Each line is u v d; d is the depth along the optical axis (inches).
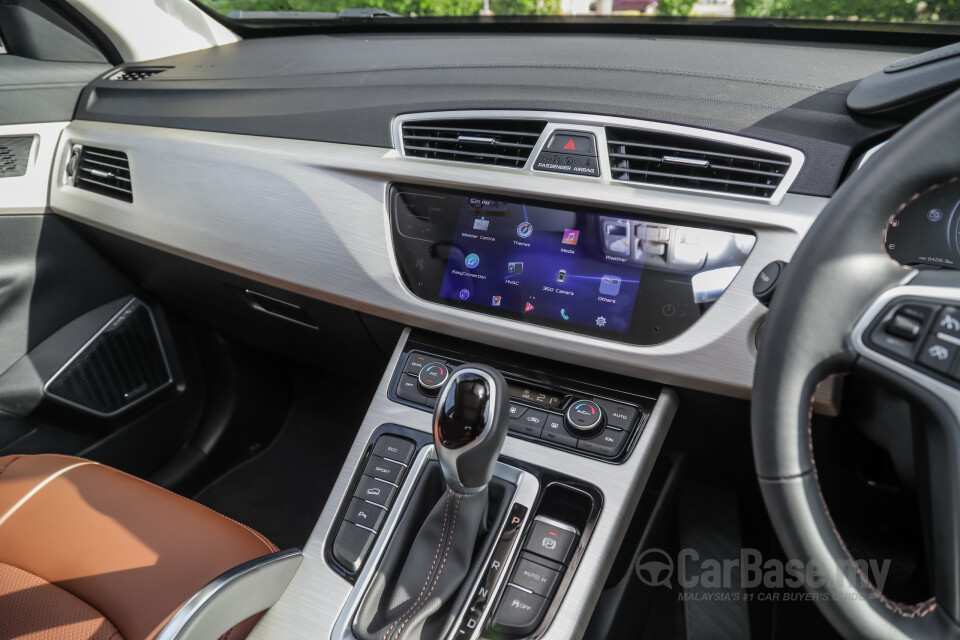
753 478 40.7
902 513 36.0
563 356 34.6
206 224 43.7
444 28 55.1
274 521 58.7
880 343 20.3
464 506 30.7
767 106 32.7
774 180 30.8
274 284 42.1
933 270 20.5
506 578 31.6
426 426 36.2
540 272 34.7
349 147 38.9
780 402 20.9
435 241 36.8
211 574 31.8
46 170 51.9
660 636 43.9
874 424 28.2
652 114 33.0
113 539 33.4
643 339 32.6
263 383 64.7
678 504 47.2
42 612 30.5
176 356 60.4
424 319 37.1
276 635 31.9
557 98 35.2
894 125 30.1
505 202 35.1
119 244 50.9
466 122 36.6
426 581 31.0
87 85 53.9
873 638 20.6
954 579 19.8
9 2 52.4
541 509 32.9
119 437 56.9
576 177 33.4
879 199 19.7
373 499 34.6
